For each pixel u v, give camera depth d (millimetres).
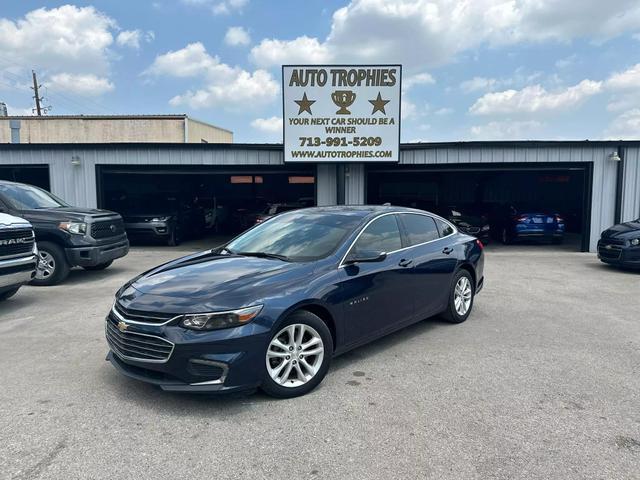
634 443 3072
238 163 14531
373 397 3770
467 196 24594
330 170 14727
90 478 2703
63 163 14695
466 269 6094
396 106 13875
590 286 8648
